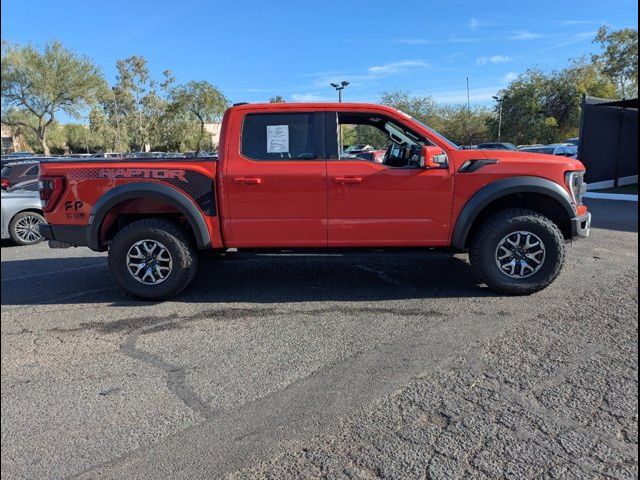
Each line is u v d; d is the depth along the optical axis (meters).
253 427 2.86
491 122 41.59
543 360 3.58
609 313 4.48
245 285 5.76
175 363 3.74
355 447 2.64
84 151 69.00
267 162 4.96
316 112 5.01
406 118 5.04
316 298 5.21
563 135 39.19
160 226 5.09
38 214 9.44
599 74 40.28
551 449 2.57
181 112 38.94
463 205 4.92
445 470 2.44
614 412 2.88
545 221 4.91
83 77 37.50
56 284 6.12
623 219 10.63
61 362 3.80
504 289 5.03
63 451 2.67
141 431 2.85
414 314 4.63
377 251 5.17
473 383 3.28
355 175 4.89
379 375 3.44
